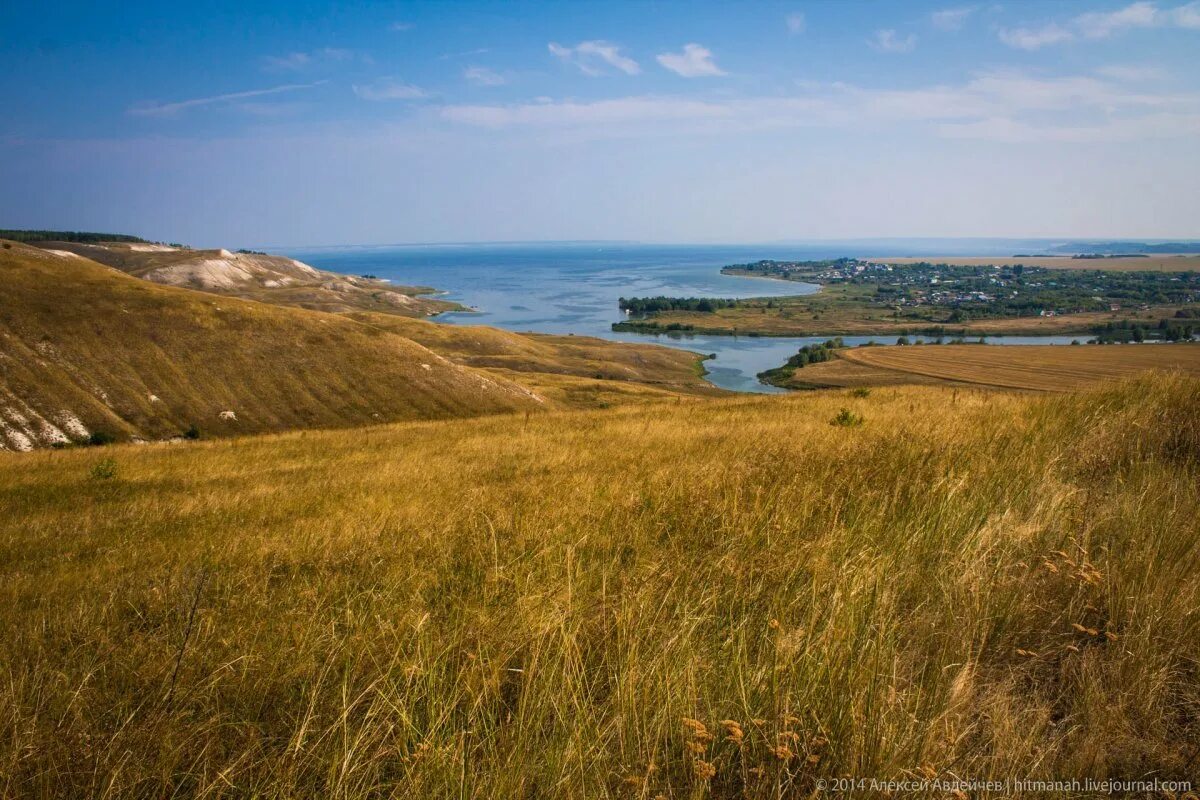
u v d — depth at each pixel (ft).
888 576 11.93
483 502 23.70
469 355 441.27
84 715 9.52
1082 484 18.16
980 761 7.76
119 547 25.48
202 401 237.25
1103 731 8.01
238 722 9.11
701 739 8.08
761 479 20.35
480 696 8.79
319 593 14.49
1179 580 11.37
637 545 15.35
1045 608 10.93
